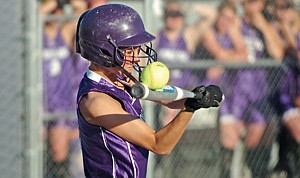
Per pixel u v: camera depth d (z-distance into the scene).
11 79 19.45
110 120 10.89
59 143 19.89
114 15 11.20
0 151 19.31
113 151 11.13
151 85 10.28
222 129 21.11
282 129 21.78
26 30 18.69
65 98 20.00
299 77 21.64
